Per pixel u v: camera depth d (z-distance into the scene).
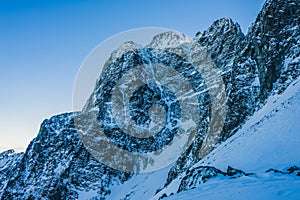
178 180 49.19
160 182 94.00
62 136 142.00
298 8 64.75
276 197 16.02
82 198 112.75
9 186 129.75
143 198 87.25
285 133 35.62
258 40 71.12
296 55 58.38
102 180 117.94
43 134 145.75
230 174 26.78
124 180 117.12
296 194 16.11
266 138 38.38
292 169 24.22
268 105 54.72
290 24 64.25
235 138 52.12
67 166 127.50
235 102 69.75
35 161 135.75
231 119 68.69
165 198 22.72
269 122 43.47
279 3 67.75
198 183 26.73
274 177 22.62
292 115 38.94
